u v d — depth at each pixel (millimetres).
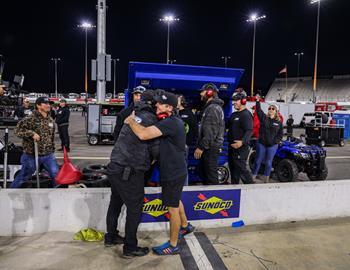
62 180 4781
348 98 59125
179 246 4008
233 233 4441
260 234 4430
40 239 4023
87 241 4008
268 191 4793
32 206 4125
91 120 13656
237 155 5770
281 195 4859
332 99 61625
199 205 4531
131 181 3539
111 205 3879
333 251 3988
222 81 5902
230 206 4656
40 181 5105
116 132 4855
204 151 5312
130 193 3566
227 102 6469
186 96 6445
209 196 4551
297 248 4043
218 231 4492
